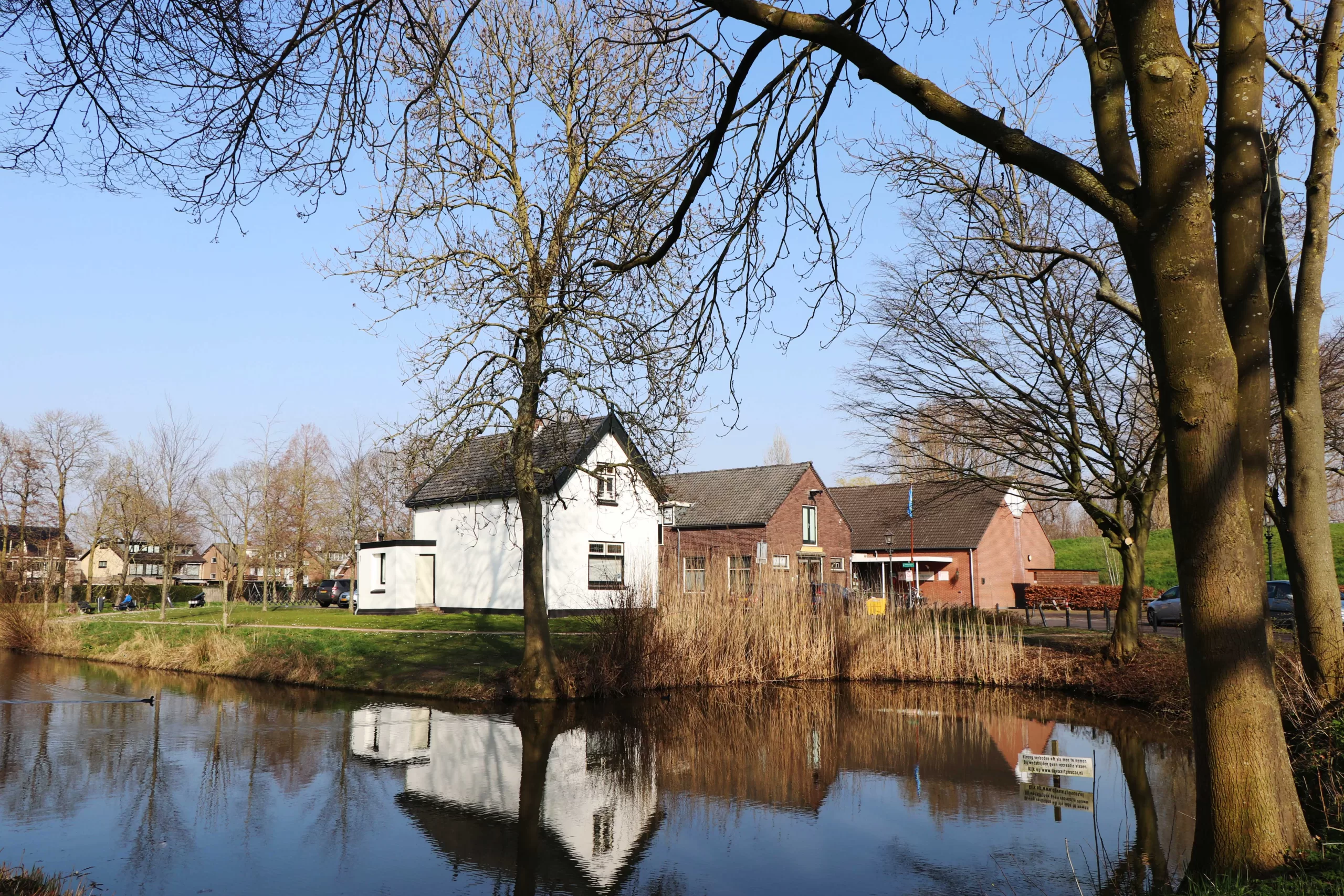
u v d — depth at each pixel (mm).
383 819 9875
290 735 14312
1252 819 4742
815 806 10492
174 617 33594
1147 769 12055
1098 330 16609
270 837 9180
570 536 29609
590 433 18000
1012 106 9508
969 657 21016
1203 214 4824
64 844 8875
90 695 18609
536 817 10047
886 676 21500
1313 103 8266
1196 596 4863
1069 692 19156
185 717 15867
